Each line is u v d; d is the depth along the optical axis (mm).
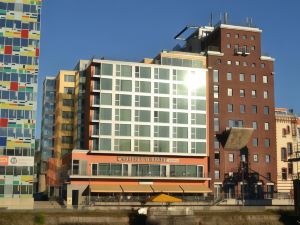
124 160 98688
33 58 89625
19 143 86438
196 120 104438
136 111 101000
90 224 62406
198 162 103250
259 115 110375
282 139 112812
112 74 100938
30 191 85562
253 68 112188
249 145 107938
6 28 89000
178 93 104250
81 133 117375
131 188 95312
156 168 100312
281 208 75125
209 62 109125
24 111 87688
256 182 106312
